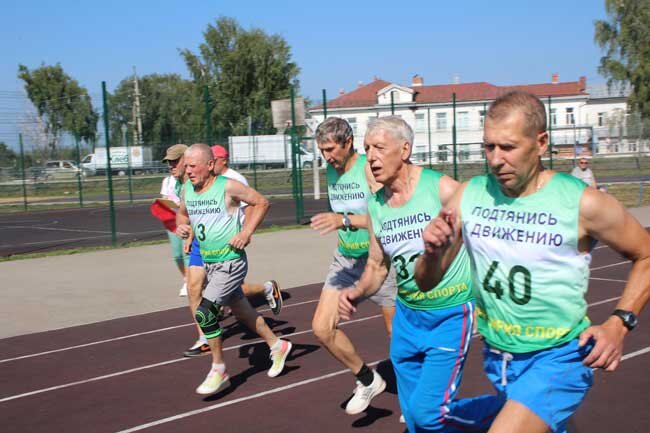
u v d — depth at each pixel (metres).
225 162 6.86
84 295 10.22
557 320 2.83
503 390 3.01
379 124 3.67
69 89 51.81
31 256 14.66
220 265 5.55
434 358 3.56
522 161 2.73
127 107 54.41
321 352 6.71
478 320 3.10
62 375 6.40
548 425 2.81
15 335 8.02
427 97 55.12
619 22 33.75
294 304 9.09
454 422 3.47
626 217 2.75
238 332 7.75
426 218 3.61
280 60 55.50
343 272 4.93
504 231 2.85
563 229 2.76
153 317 8.67
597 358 2.69
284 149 28.58
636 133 27.05
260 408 5.25
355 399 4.75
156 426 5.00
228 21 57.66
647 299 2.79
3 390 6.03
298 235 16.53
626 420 4.64
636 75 32.84
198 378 6.11
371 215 3.83
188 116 55.69
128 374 6.34
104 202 32.34
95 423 5.12
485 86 57.56
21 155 27.86
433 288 3.39
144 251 14.79
